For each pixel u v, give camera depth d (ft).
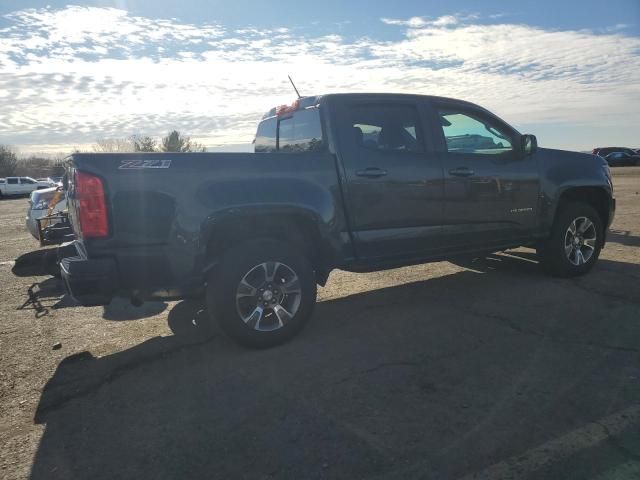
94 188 11.50
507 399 10.37
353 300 17.89
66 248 13.70
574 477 7.95
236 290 12.83
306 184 13.57
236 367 12.44
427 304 16.93
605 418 9.55
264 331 13.25
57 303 19.04
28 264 19.26
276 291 13.43
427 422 9.62
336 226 14.07
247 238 13.76
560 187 18.49
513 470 8.14
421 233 15.58
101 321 16.65
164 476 8.35
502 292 17.89
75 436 9.68
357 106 14.85
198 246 12.26
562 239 18.86
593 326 14.29
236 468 8.48
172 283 12.38
